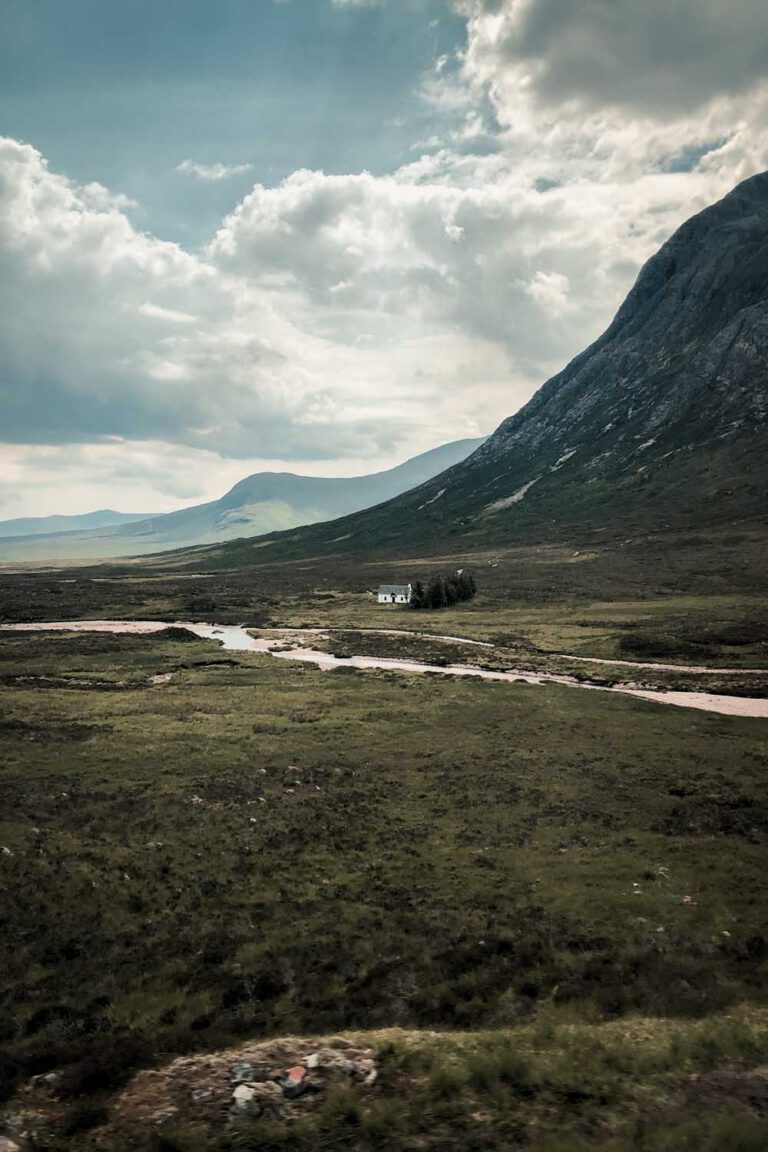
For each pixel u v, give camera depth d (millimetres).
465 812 41250
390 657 111875
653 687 87500
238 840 35688
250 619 158375
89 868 31500
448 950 25000
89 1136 14547
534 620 145000
